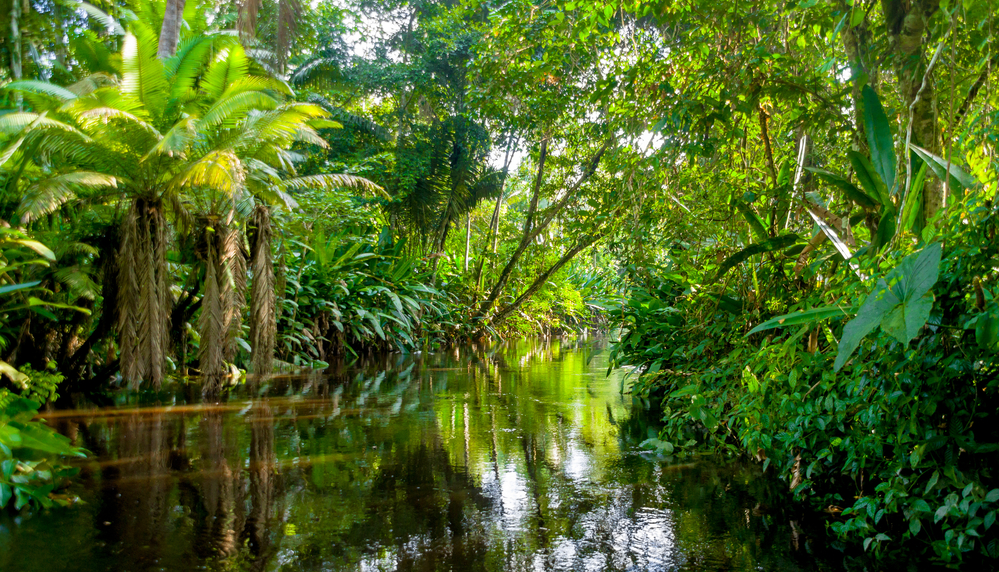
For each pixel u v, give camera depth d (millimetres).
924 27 3385
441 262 15578
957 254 2086
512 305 15570
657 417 4746
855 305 2396
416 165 14484
